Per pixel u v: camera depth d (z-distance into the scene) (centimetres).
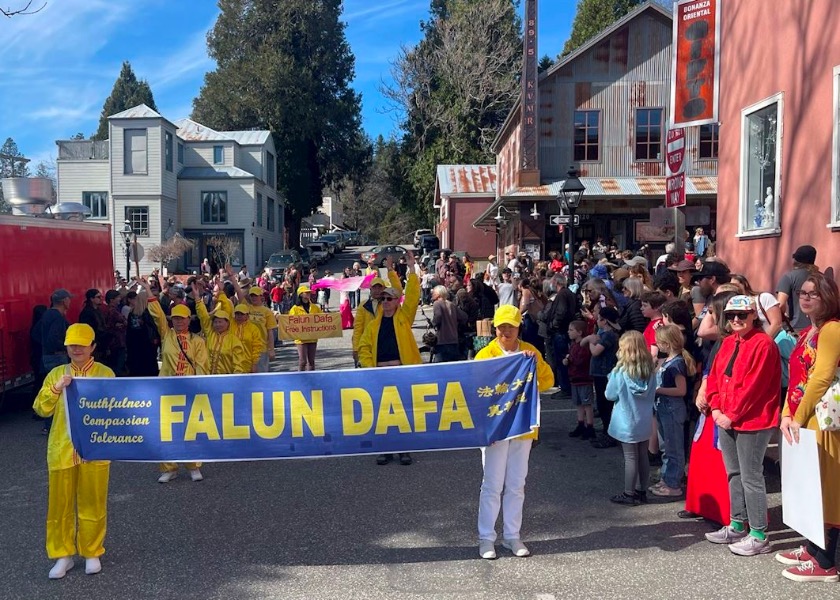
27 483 798
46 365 1045
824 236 886
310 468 841
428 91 5594
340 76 5884
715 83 1170
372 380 586
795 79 949
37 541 623
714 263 848
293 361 1714
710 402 596
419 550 593
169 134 4388
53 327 1044
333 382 589
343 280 1662
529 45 2792
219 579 541
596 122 2855
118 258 4241
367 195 9212
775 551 575
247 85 5553
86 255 1416
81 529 552
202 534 634
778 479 751
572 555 578
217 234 4694
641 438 684
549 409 1119
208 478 805
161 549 601
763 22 1030
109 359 1299
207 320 932
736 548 571
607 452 885
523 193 2714
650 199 2738
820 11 896
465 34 5488
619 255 1861
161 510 699
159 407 580
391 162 6066
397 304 876
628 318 920
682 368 714
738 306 563
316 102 5706
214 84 5672
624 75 2841
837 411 511
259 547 602
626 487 695
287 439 590
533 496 727
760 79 1039
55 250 1291
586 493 734
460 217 4219
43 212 1445
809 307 527
